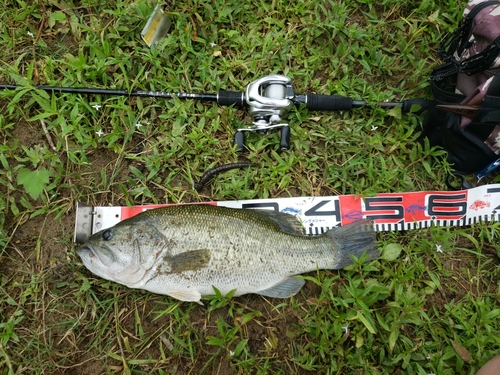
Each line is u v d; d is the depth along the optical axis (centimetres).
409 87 72
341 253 59
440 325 63
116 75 68
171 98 68
